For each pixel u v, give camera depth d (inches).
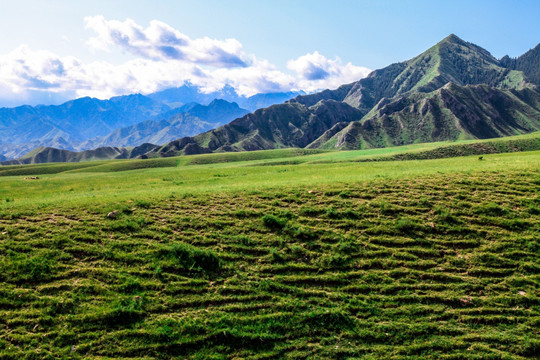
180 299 536.4
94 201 929.5
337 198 957.8
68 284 542.6
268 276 607.8
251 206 918.4
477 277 608.1
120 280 564.1
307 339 480.1
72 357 423.5
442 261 657.0
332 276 610.2
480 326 501.7
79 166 6894.7
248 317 506.3
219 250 683.4
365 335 485.1
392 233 753.6
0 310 483.5
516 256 655.8
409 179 1115.3
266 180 1444.4
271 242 719.1
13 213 793.6
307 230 759.7
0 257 593.3
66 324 469.7
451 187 1007.6
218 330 475.8
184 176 2215.8
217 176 2023.9
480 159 1907.0
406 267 640.4
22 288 528.1
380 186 1045.8
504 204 862.5
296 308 530.3
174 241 709.3
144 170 4141.2
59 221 757.3
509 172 1125.7
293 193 1022.4
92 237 689.6
